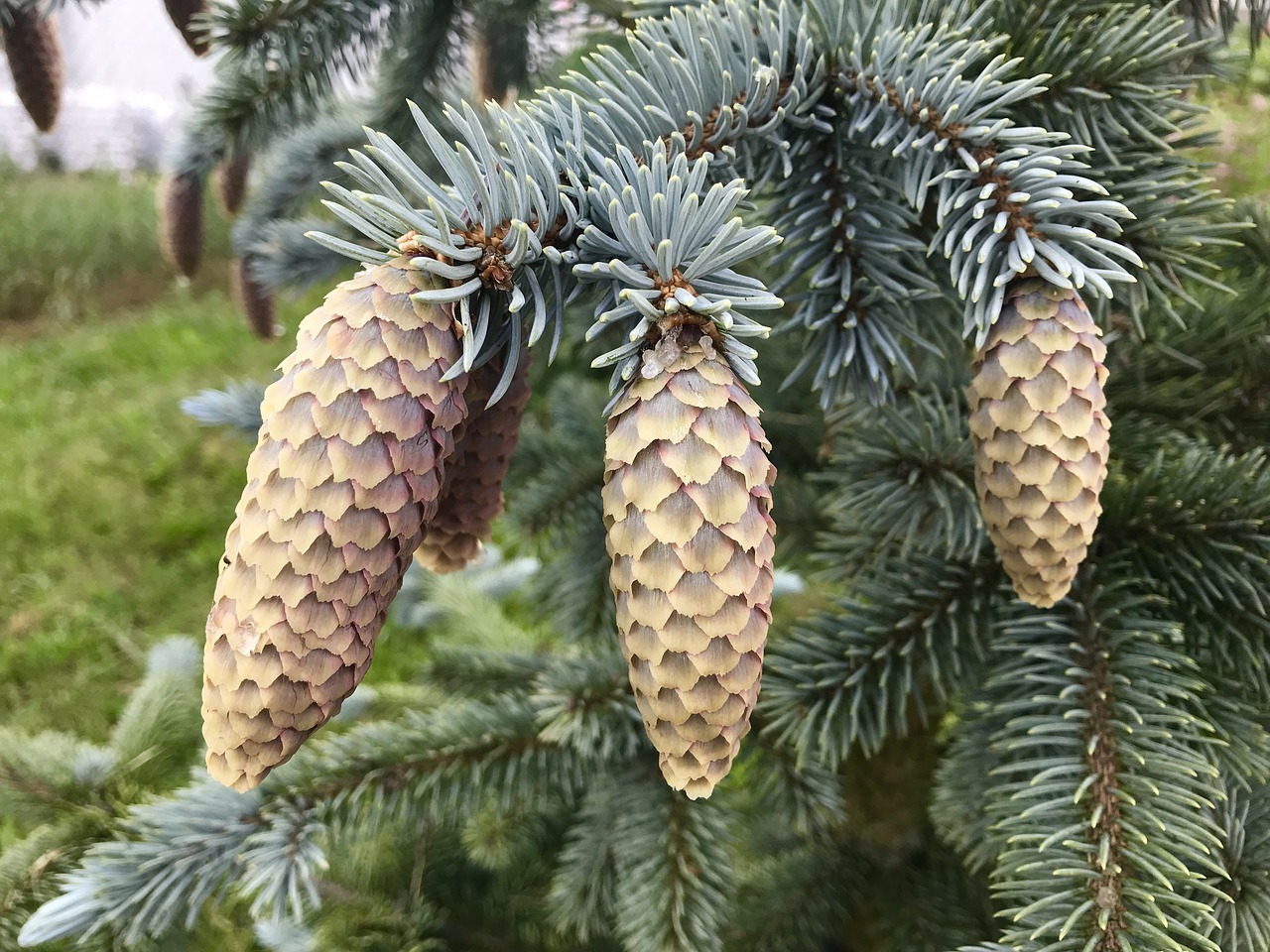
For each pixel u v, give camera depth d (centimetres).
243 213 49
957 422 31
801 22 22
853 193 25
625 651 17
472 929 47
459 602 58
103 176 222
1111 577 30
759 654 17
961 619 31
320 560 16
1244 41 41
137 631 104
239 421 45
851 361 26
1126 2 28
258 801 33
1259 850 26
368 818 34
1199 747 27
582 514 46
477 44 44
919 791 42
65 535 118
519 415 23
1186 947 22
